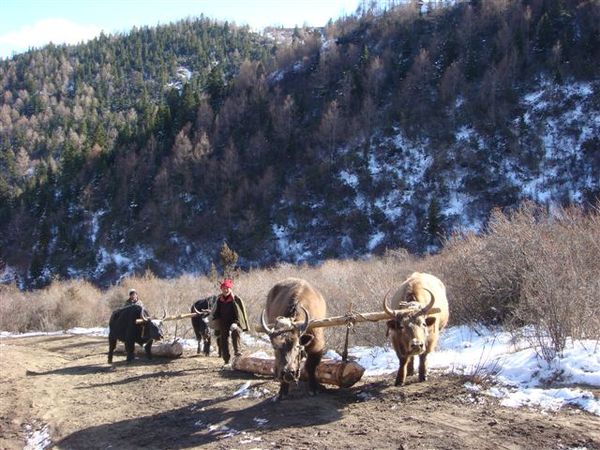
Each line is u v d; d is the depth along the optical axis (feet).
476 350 34.76
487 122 265.13
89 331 79.05
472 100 281.13
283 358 25.84
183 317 47.37
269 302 31.89
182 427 26.37
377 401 26.84
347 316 27.45
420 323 25.94
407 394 27.22
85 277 253.24
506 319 42.65
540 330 31.50
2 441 27.45
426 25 362.74
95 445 25.36
